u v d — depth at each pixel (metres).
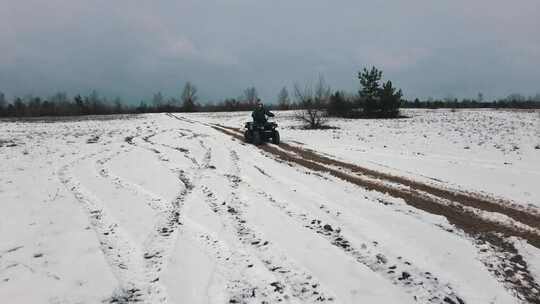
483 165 13.41
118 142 16.81
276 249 5.09
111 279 4.19
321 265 4.68
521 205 8.66
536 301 4.17
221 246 5.17
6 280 4.17
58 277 4.23
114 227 5.83
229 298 3.91
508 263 5.06
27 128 27.50
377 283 4.31
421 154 15.90
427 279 4.50
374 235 5.68
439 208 7.70
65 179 9.05
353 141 20.16
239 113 50.97
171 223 6.03
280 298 3.95
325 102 31.53
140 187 8.22
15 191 7.88
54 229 5.68
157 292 3.99
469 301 4.09
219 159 11.80
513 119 30.94
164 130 23.14
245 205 6.95
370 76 36.66
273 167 10.66
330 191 8.03
